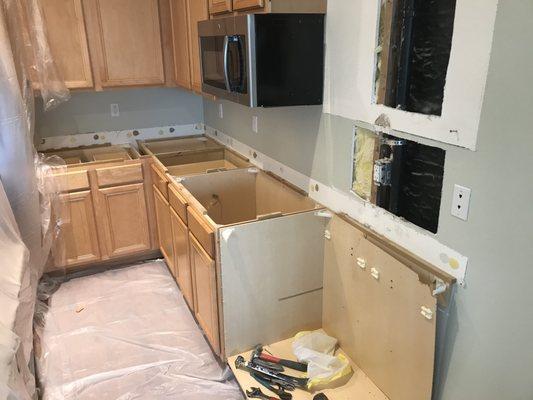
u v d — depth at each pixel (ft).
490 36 3.89
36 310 9.09
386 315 5.75
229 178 8.89
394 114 5.20
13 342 5.08
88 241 10.27
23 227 8.71
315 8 5.95
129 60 10.10
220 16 7.43
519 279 4.04
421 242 5.15
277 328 7.18
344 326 6.82
